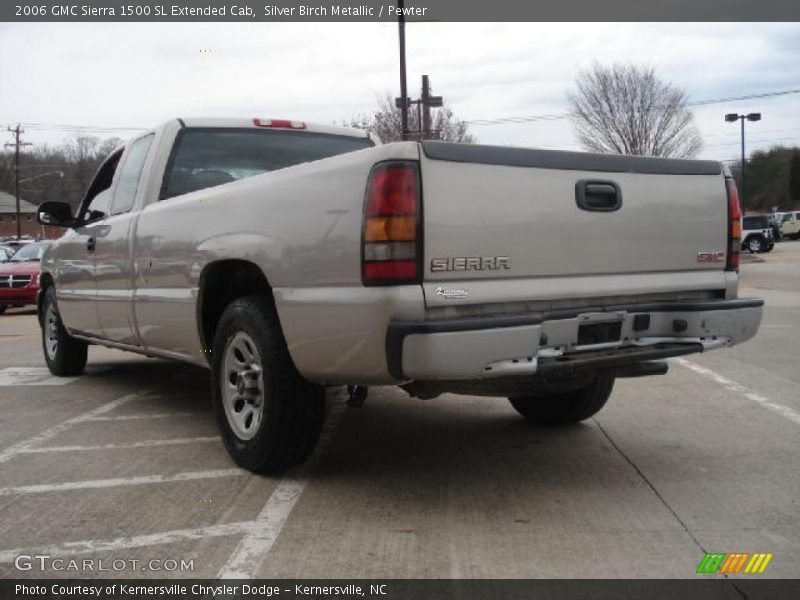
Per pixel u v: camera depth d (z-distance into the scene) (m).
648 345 4.25
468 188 3.60
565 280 3.94
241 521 3.75
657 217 4.30
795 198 74.25
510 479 4.38
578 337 3.99
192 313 4.80
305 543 3.49
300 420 4.12
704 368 7.87
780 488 4.19
